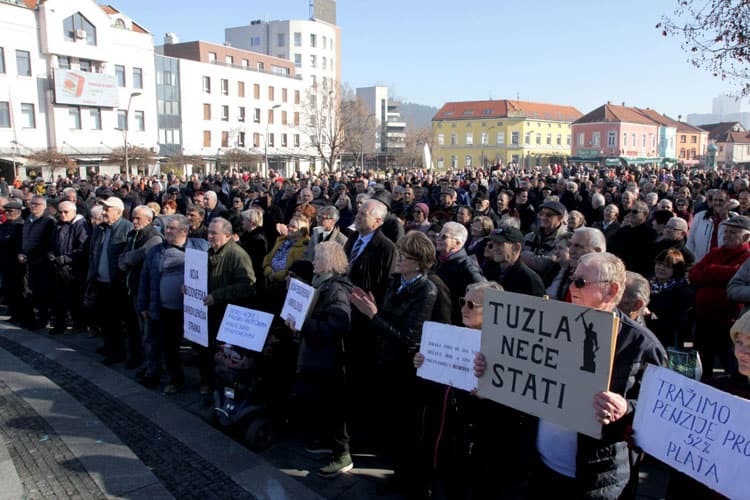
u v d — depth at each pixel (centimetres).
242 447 479
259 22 9025
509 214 859
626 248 676
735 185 1221
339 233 641
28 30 4209
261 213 758
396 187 1183
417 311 388
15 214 891
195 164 5484
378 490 414
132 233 661
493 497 341
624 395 272
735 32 761
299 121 7350
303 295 454
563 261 501
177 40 6775
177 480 427
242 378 498
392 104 12581
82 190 1448
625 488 293
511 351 295
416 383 393
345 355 443
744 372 251
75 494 404
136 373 673
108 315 710
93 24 4578
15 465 446
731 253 535
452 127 8938
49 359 720
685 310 523
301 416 522
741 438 236
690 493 264
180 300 607
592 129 7750
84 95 4484
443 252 495
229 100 6391
